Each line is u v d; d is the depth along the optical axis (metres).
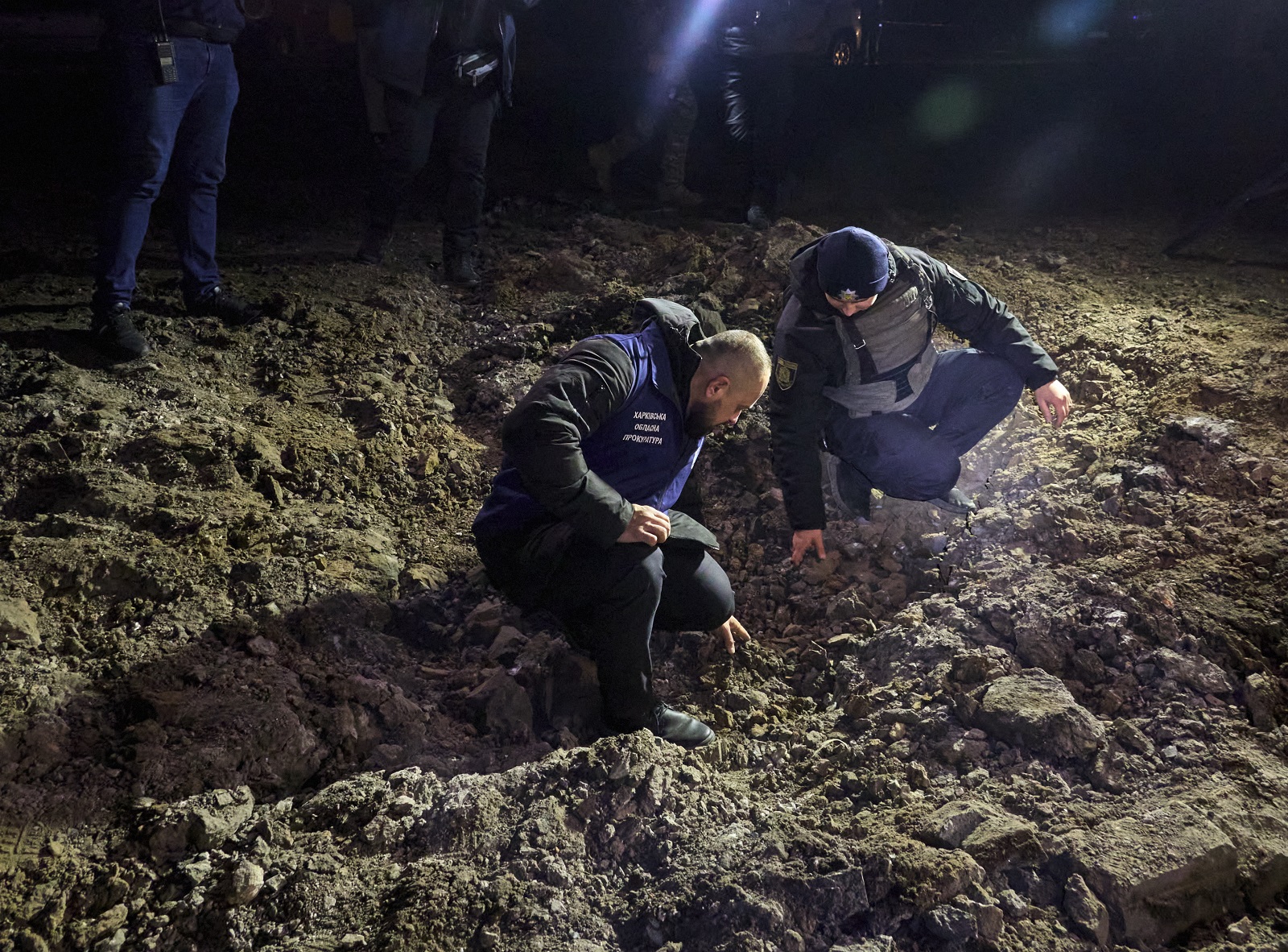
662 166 7.86
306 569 3.54
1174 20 9.72
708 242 6.39
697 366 2.93
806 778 2.96
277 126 9.52
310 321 5.39
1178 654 3.12
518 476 3.15
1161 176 8.56
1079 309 5.57
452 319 5.68
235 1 4.74
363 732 3.02
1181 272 6.37
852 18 6.93
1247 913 2.52
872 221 7.68
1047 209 7.96
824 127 10.05
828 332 3.44
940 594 3.64
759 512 4.23
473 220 6.03
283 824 2.64
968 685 3.15
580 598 2.94
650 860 2.58
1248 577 3.42
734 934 2.28
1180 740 2.88
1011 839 2.52
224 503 3.82
